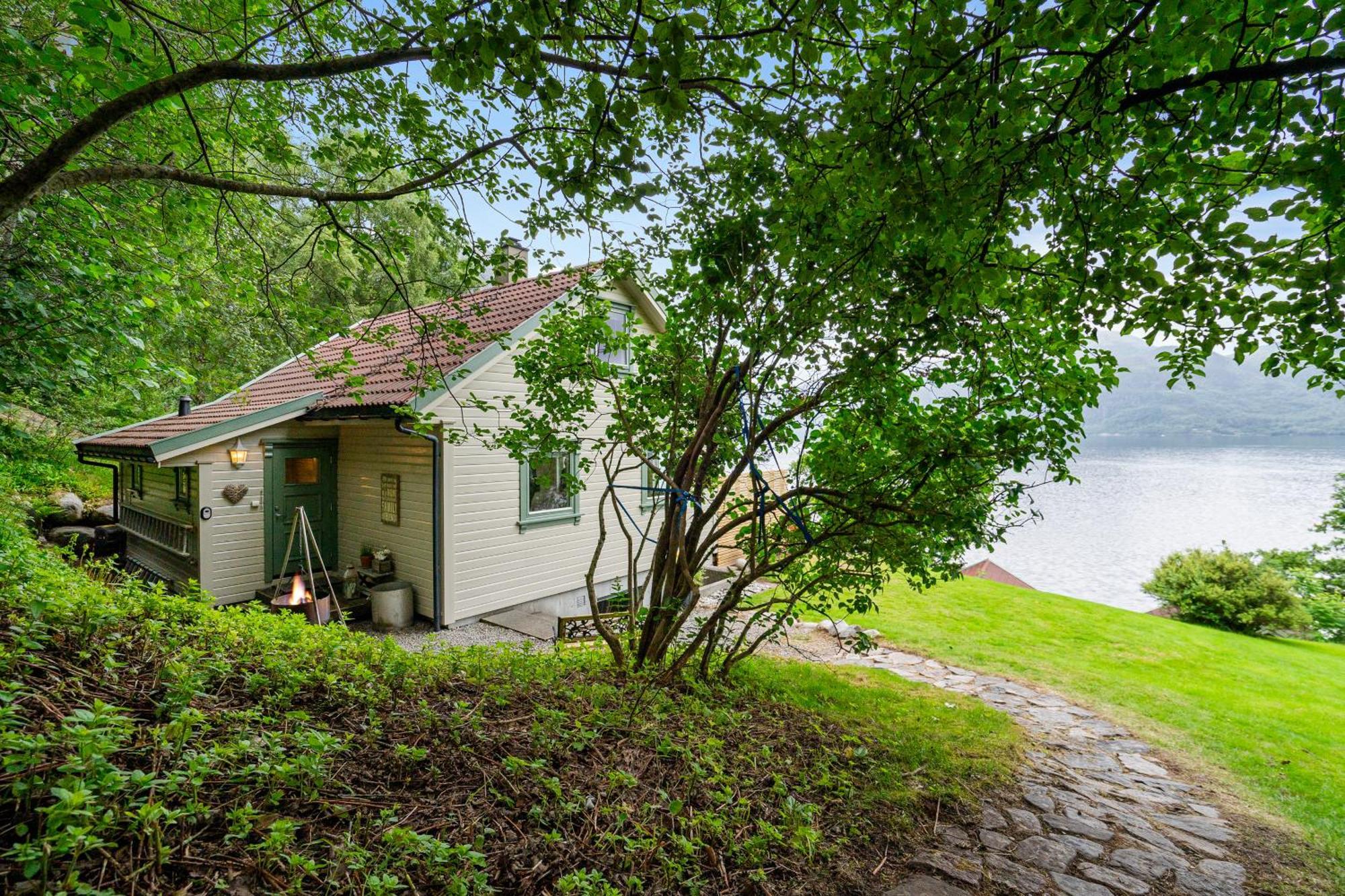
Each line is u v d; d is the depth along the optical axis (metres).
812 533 4.06
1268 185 2.34
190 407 8.78
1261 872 2.86
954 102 2.04
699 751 3.00
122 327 4.64
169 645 2.79
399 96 3.50
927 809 3.09
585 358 4.59
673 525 4.44
